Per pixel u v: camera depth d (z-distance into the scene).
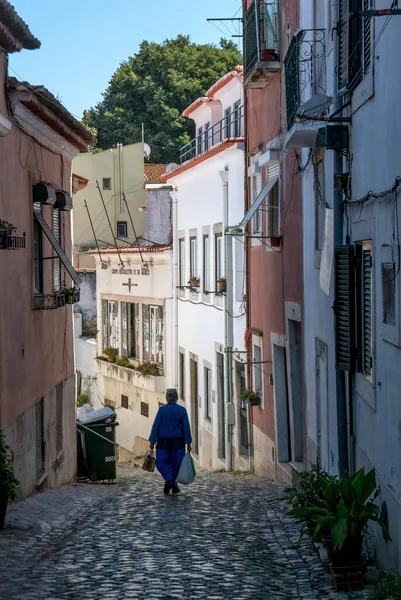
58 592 8.66
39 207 17.39
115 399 38.50
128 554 10.73
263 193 18.88
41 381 17.27
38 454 17.31
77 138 19.41
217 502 15.86
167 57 56.72
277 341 19.05
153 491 18.16
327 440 14.02
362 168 10.70
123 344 37.88
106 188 51.00
